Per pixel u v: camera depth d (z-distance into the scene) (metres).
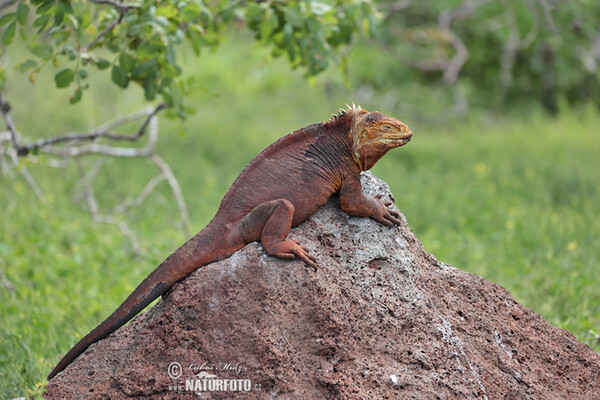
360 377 7.14
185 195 19.56
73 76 10.24
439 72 32.34
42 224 16.14
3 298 12.55
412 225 17.50
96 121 24.67
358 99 29.86
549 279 13.41
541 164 21.83
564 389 7.91
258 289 7.23
